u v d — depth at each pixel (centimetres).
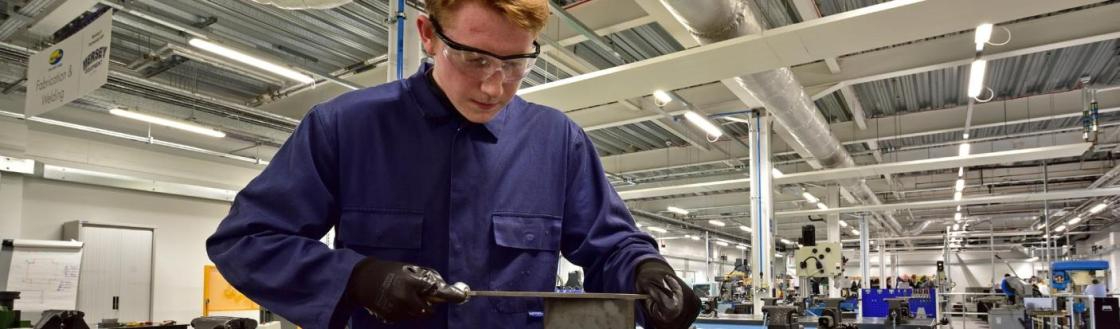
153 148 981
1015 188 1523
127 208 932
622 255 84
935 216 1928
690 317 71
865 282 1617
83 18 525
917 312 712
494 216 83
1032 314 949
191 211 1012
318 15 624
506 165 85
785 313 446
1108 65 755
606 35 648
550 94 559
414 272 63
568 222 94
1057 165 1318
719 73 516
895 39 449
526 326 82
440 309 79
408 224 80
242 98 887
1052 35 593
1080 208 1595
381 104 83
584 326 67
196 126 832
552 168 90
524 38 71
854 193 1279
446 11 71
